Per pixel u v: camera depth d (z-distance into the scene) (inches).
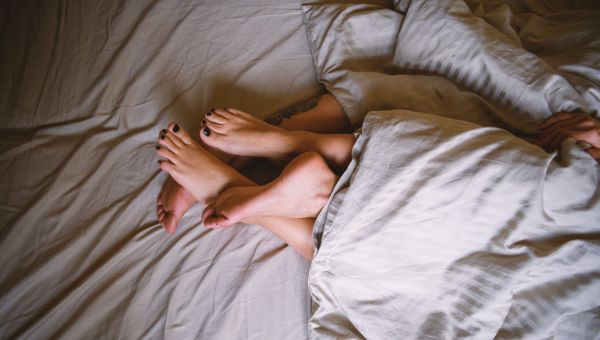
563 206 24.8
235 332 28.6
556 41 34.9
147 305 28.7
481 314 25.3
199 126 34.8
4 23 37.8
